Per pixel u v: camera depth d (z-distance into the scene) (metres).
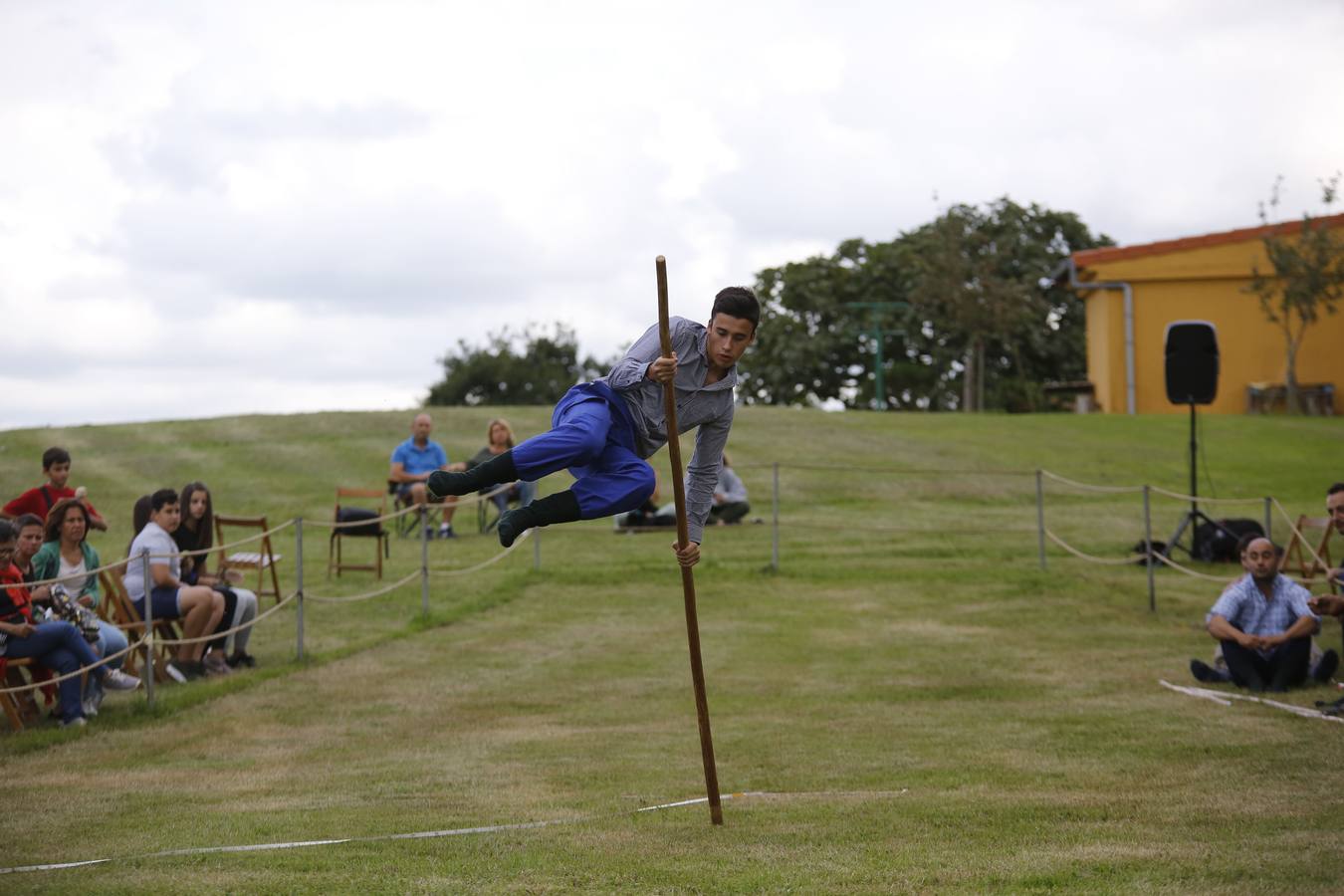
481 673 11.01
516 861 5.26
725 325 5.46
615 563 16.92
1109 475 24.33
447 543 18.53
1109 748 7.80
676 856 5.33
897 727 8.80
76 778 7.27
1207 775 6.90
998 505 21.97
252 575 15.84
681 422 5.61
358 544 18.48
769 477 23.98
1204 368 16.83
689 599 5.82
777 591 15.45
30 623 8.57
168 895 4.75
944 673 10.98
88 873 5.12
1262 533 16.80
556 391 61.44
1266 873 4.86
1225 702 9.27
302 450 25.81
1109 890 4.68
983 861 5.16
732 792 6.86
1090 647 12.18
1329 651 9.70
